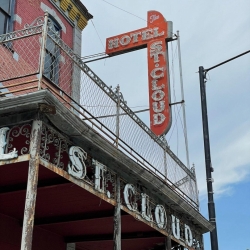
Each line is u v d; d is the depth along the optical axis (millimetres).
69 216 9453
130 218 9547
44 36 6590
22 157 5895
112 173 7996
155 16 15680
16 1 10812
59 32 12570
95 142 7125
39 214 9383
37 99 5895
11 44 9797
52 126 6367
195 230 12172
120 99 8891
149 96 14445
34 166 5805
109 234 10680
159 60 14812
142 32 15578
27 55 10281
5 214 9117
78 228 10188
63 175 6430
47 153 6551
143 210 8914
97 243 11406
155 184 9328
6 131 6117
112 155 7652
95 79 8141
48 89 6027
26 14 11078
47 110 6016
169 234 10234
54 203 8609
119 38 15875
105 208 8930
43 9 11867
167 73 14547
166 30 15188
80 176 6773
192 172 13008
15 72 9703
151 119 14086
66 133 6652
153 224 9391
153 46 15109
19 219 9453
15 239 9234
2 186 7941
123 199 8555
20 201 8383
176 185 11242
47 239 10250
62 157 7203
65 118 6305
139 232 10961
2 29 10289
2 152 5984
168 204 10477
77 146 6852
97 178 7305
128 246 12211
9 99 6020
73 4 13305
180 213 11180
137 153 9234
